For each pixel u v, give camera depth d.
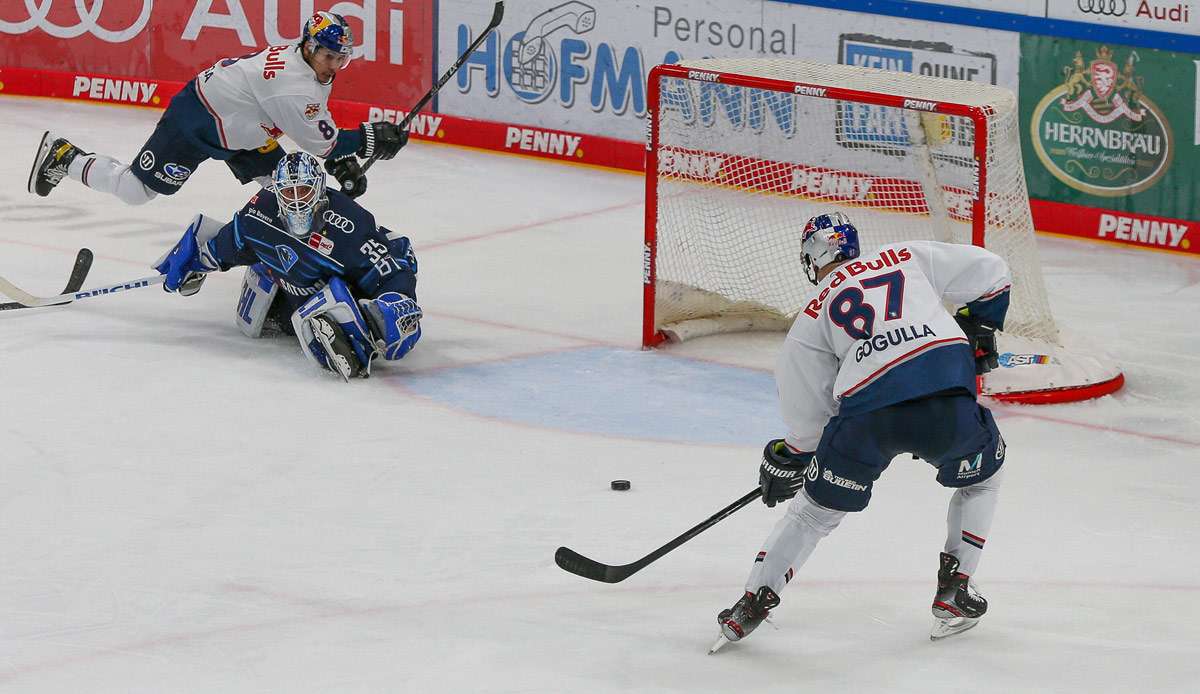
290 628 18.25
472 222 39.12
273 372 27.80
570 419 25.84
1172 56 36.00
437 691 16.72
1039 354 27.88
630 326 31.38
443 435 24.89
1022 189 28.41
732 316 31.05
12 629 18.16
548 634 18.14
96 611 18.66
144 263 34.91
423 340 30.05
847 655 17.61
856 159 33.19
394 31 46.97
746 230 31.84
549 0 44.47
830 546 20.78
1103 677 17.05
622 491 22.67
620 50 43.75
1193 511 22.16
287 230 27.62
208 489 22.47
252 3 48.66
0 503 21.83
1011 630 18.30
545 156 45.34
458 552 20.47
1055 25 37.47
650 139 29.33
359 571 19.84
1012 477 23.47
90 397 26.23
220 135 31.11
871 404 16.66
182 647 17.77
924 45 39.53
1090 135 37.62
